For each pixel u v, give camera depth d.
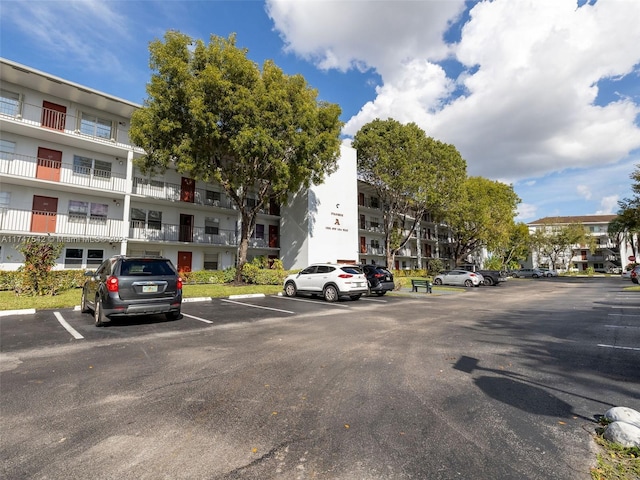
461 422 3.24
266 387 4.15
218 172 17.27
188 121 16.14
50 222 18.36
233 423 3.21
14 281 13.60
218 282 20.95
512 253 52.31
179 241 23.09
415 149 27.84
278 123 16.45
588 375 4.64
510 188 41.72
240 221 26.00
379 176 29.20
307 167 18.58
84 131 19.56
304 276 15.15
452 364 5.15
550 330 7.93
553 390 4.09
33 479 2.34
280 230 28.61
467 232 37.75
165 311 8.08
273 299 14.17
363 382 4.34
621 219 24.16
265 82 17.11
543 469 2.49
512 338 7.02
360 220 38.44
